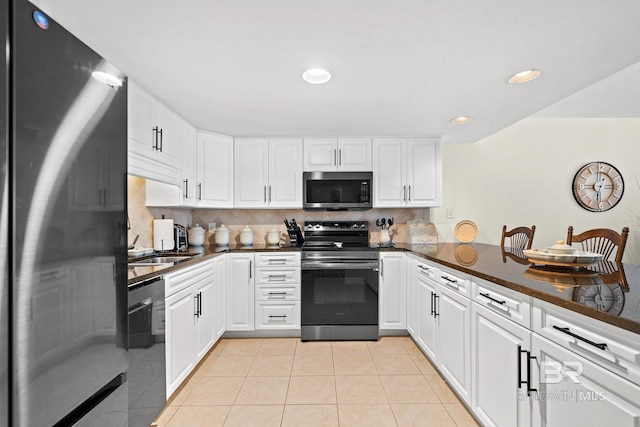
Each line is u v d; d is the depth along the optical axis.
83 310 0.95
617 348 0.93
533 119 4.00
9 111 0.73
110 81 1.06
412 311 2.95
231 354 2.79
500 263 1.98
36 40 0.79
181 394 2.15
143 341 1.64
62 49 0.87
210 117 2.72
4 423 0.73
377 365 2.56
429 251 2.76
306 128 3.09
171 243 2.84
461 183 3.95
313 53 1.68
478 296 1.72
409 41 1.57
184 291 2.18
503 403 1.48
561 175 3.99
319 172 3.36
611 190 3.99
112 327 1.08
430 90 2.17
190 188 2.89
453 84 2.07
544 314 1.24
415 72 1.90
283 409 1.98
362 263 3.12
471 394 1.79
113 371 1.08
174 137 2.58
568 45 1.60
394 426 1.81
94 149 0.99
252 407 2.00
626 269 1.67
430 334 2.47
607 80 2.42
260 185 3.38
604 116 3.33
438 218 3.92
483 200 3.95
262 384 2.28
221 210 3.72
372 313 3.10
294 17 1.38
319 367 2.53
